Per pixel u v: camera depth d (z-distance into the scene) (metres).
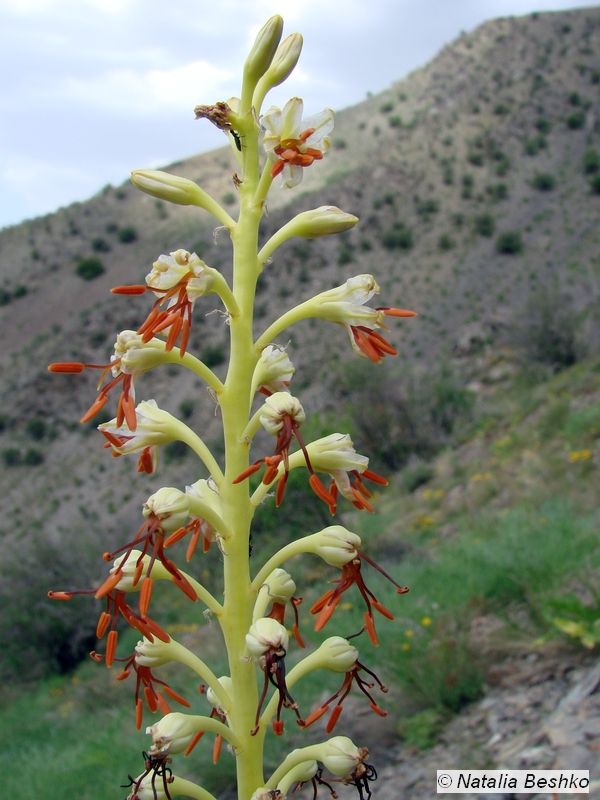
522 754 5.92
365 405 23.41
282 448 2.66
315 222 2.91
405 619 8.56
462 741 6.60
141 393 48.94
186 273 2.71
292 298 55.00
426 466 20.30
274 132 2.82
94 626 16.83
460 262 54.81
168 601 16.83
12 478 51.59
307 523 14.90
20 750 10.59
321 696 7.88
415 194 63.34
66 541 18.36
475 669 7.28
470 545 11.05
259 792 2.71
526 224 57.31
